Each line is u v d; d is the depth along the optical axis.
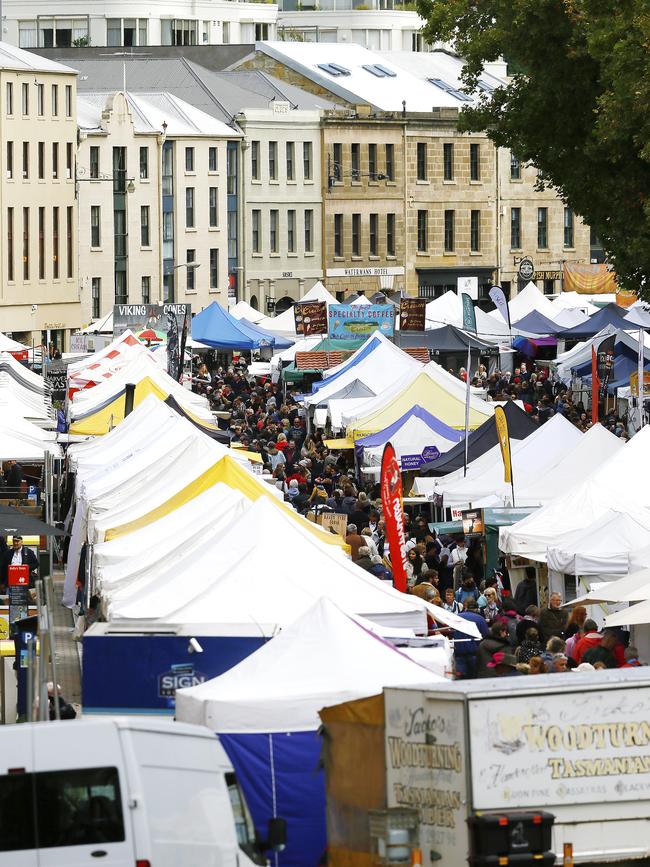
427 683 24.12
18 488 66.75
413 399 73.94
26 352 113.88
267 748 27.22
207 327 117.62
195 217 167.12
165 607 34.56
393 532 40.41
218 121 169.12
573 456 56.16
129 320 111.12
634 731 22.81
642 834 22.80
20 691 36.84
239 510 40.09
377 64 187.50
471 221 185.25
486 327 118.94
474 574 51.72
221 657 30.92
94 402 78.50
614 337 91.56
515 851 22.02
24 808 20.69
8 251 151.88
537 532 47.69
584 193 70.06
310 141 174.38
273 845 22.98
